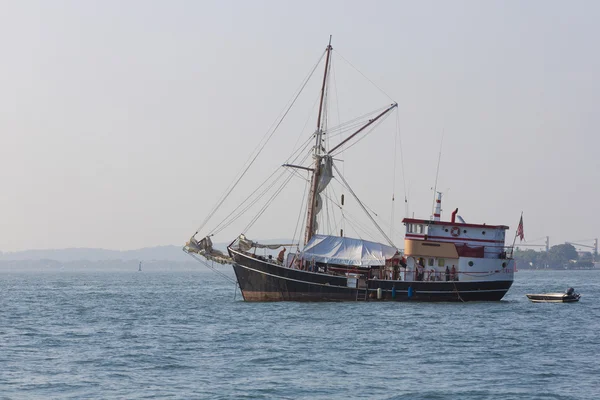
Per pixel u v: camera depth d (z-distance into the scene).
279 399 57.47
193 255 128.88
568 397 58.50
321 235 127.69
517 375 65.88
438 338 85.62
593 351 78.19
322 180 132.62
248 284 125.62
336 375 65.44
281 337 85.94
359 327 94.12
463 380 63.84
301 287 122.81
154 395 58.50
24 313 123.19
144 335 89.25
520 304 129.00
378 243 127.31
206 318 107.19
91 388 60.75
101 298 165.00
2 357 74.31
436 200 128.00
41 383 62.47
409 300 122.81
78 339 86.88
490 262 124.69
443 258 124.19
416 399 57.81
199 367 68.81
